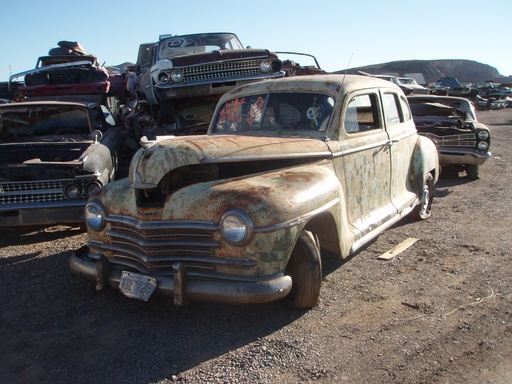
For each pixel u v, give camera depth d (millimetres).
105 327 3934
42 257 5676
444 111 10906
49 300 4469
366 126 5320
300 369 3256
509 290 4469
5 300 4496
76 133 7812
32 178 6141
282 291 3625
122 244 4090
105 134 7984
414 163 6543
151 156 3969
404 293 4445
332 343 3572
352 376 3162
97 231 4242
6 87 17531
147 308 4242
